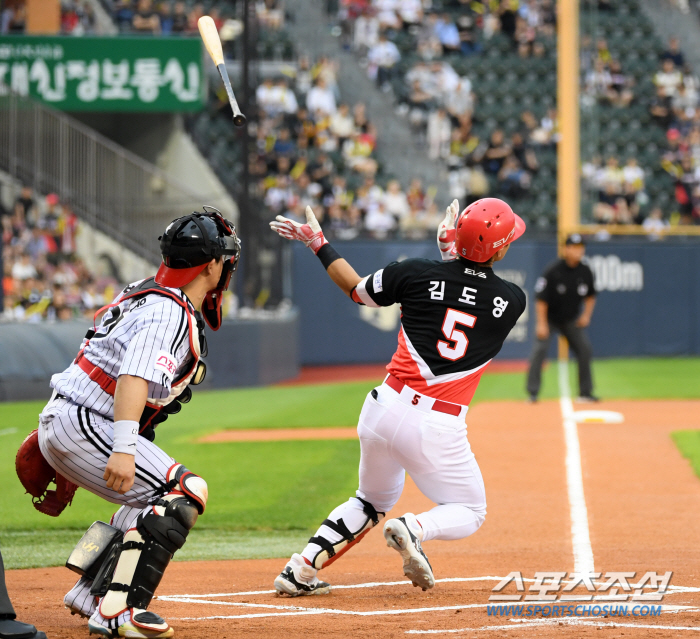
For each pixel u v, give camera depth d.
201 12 85.00
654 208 85.06
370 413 14.96
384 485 15.60
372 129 85.81
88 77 71.25
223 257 13.27
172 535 12.41
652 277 80.06
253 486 27.77
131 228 66.75
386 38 92.81
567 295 47.44
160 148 76.50
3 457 33.03
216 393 57.38
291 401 51.88
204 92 72.25
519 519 23.02
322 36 94.31
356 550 20.39
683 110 91.62
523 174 83.94
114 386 12.64
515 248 77.81
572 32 76.69
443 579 16.98
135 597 12.35
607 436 36.88
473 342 14.61
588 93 82.00
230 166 79.81
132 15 80.06
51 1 74.50
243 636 12.81
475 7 97.00
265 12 90.00
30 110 63.34
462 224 14.78
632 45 95.12
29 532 22.80
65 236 63.03
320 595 15.76
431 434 14.52
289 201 76.19
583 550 19.41
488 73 93.62
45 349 52.72
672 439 35.81
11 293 57.44
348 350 76.88
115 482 12.00
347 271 15.53
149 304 12.54
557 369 71.44
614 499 25.34
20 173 63.88
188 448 34.97
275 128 80.25
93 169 65.06
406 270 14.96
